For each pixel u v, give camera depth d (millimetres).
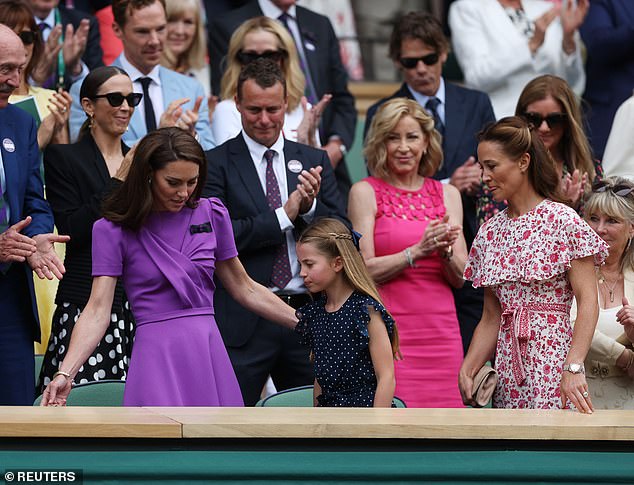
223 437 12461
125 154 20828
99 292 16000
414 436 12633
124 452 12414
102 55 26812
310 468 12578
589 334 15578
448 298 21453
